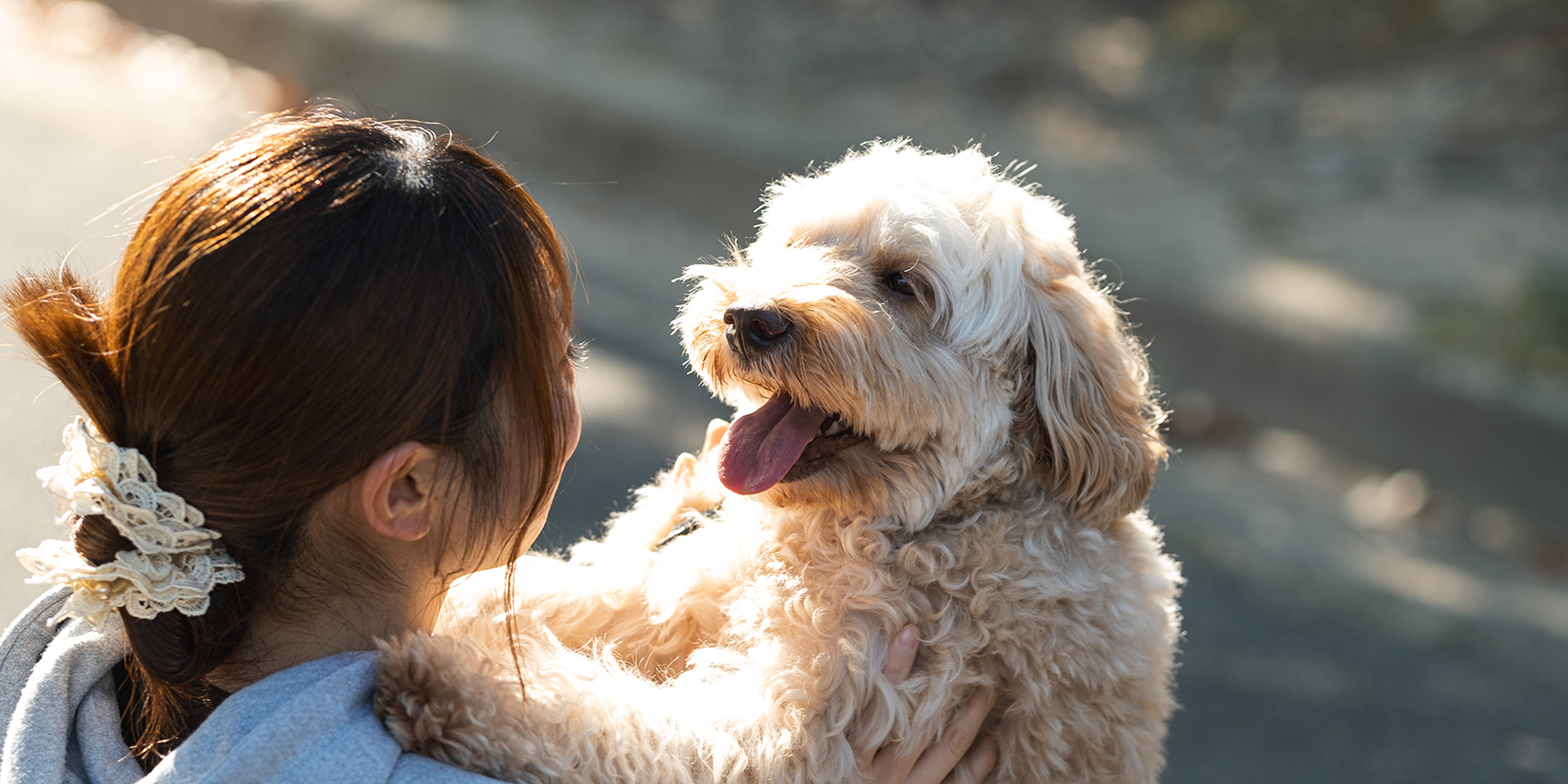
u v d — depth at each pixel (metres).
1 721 1.46
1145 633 2.33
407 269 1.32
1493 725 4.25
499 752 1.52
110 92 8.48
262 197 1.30
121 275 1.33
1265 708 4.23
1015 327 2.55
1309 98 8.88
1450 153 8.20
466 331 1.36
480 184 1.43
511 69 8.70
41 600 1.57
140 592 1.32
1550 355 6.41
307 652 1.46
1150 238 7.21
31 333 1.34
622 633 2.31
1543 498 5.93
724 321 2.48
